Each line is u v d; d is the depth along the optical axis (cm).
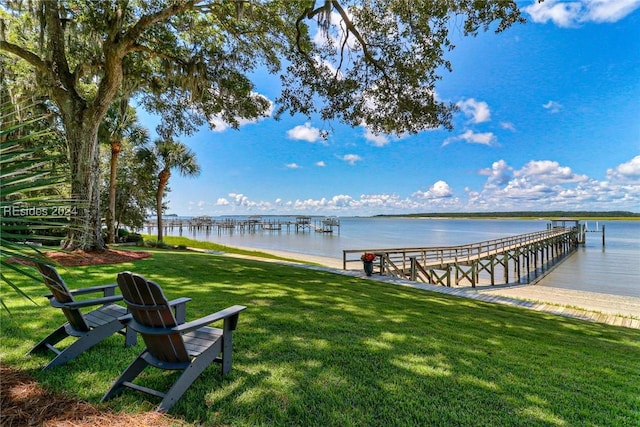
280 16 956
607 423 236
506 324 551
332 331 402
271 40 1057
